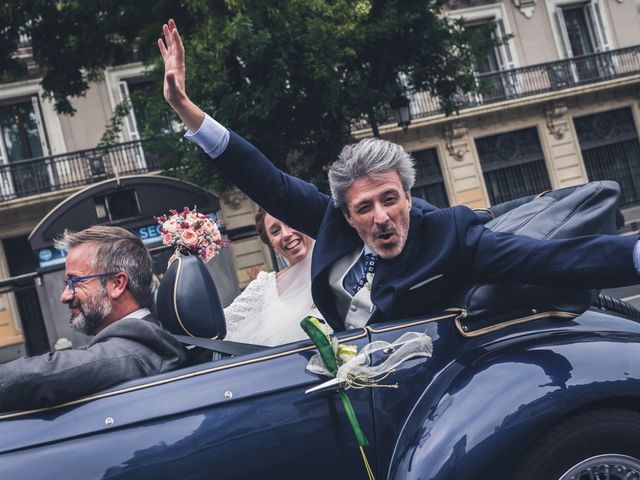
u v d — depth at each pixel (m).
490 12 25.45
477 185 24.41
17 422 2.15
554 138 25.45
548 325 2.54
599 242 2.33
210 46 12.48
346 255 2.72
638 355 2.42
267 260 19.23
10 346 19.98
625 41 26.70
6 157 20.95
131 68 21.77
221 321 2.62
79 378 2.19
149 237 12.78
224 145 2.77
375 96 14.51
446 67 15.41
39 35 14.20
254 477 2.18
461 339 2.47
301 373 2.28
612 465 2.33
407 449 2.27
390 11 14.24
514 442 2.23
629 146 26.53
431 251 2.52
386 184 2.50
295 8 12.78
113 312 2.61
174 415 2.17
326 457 2.25
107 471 2.08
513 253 2.43
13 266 20.62
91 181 21.03
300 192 2.89
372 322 2.52
